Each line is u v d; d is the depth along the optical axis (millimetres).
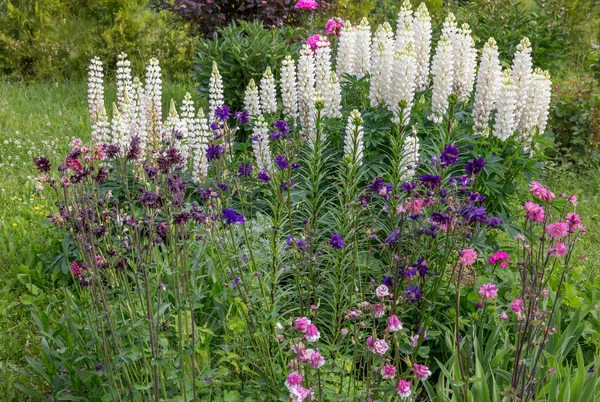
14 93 9727
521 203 5500
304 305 4000
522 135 5570
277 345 3465
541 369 3451
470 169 3340
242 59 7699
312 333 2439
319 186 4828
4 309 4496
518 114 5355
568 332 3863
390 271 3496
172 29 11492
